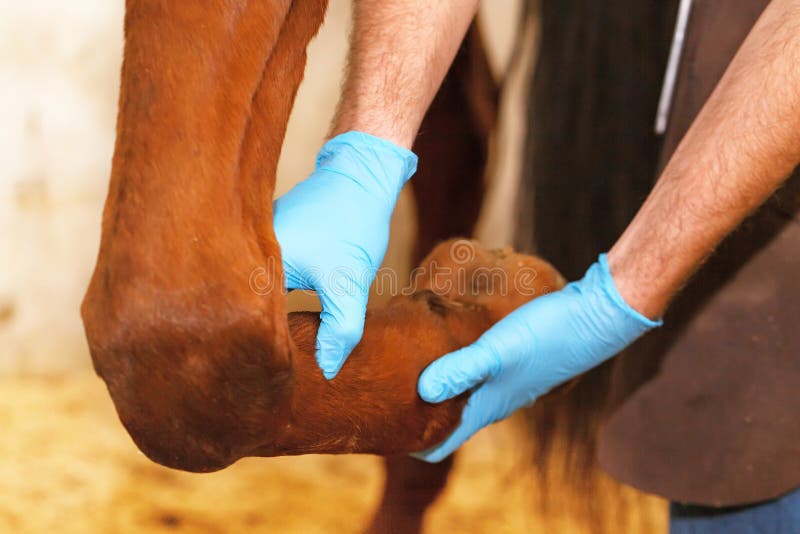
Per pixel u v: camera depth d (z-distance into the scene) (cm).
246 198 96
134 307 88
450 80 221
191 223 89
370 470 320
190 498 287
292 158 396
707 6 159
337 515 285
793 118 122
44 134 369
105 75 375
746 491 157
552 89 201
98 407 344
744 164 125
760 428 154
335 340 108
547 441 216
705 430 158
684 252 131
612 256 140
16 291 370
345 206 119
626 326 137
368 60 130
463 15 134
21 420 326
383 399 114
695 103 160
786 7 130
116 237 89
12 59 363
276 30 97
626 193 197
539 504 241
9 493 278
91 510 274
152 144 90
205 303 89
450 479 216
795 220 149
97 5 370
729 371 155
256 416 96
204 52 91
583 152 198
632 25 192
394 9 130
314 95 393
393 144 128
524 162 211
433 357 122
